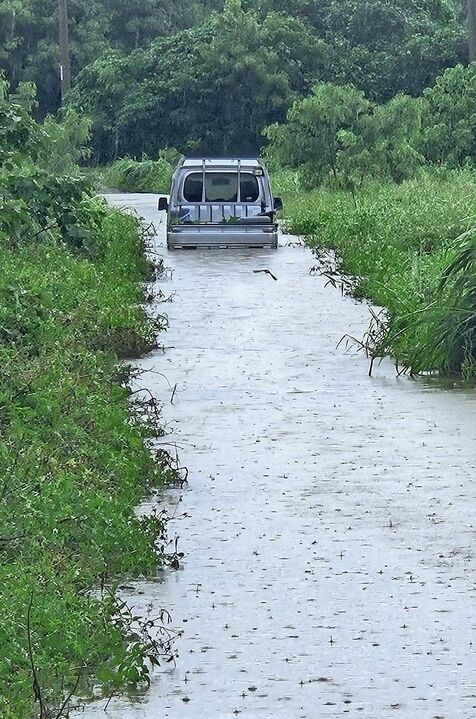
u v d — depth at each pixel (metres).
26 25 117.50
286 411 18.03
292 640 10.21
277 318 26.25
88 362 17.98
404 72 96.00
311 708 9.08
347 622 10.55
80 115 99.44
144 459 14.66
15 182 29.16
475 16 77.19
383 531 12.80
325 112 66.06
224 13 98.19
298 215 51.25
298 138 66.69
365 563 11.91
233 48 96.62
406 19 99.94
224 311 27.36
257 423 17.34
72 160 60.91
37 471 12.80
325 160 66.50
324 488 14.30
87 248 30.50
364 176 65.50
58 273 25.23
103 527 11.87
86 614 9.95
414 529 12.84
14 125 29.83
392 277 28.22
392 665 9.73
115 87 101.62
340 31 101.19
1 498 11.70
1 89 33.47
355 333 24.27
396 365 20.83
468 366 19.98
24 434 13.84
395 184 62.44
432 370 20.72
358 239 37.78
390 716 8.94
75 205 30.67
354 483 14.48
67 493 12.23
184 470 15.07
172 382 20.00
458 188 50.19
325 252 39.56
